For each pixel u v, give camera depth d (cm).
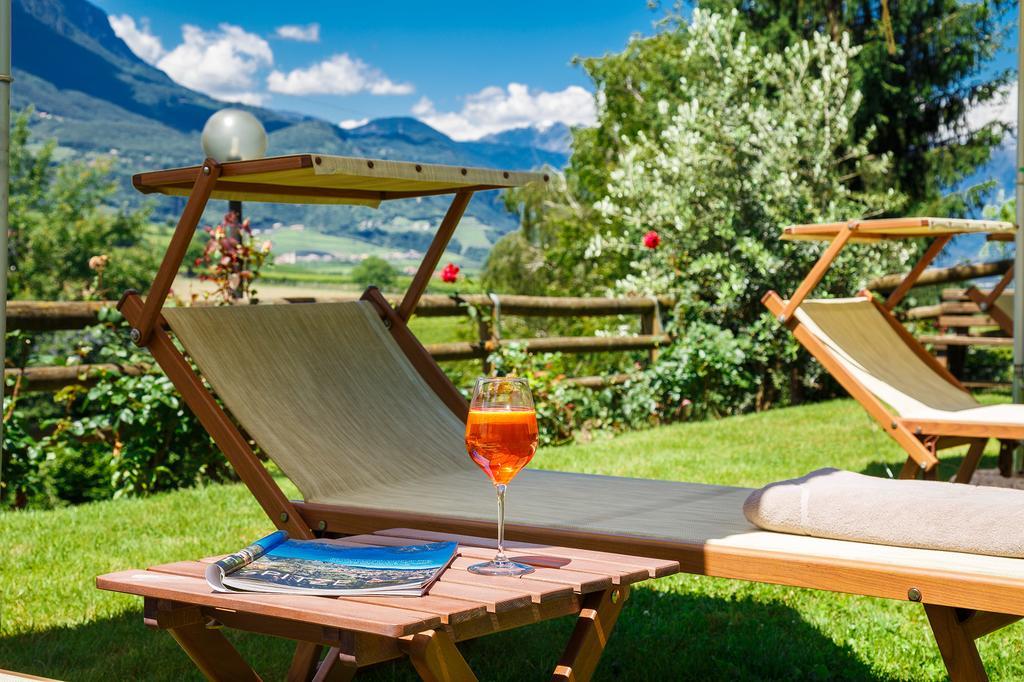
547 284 1923
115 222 2755
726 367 757
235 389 236
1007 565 156
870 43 1266
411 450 263
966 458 389
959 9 1288
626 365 772
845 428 636
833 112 897
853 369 385
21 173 2666
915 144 1350
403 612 123
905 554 165
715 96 896
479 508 214
